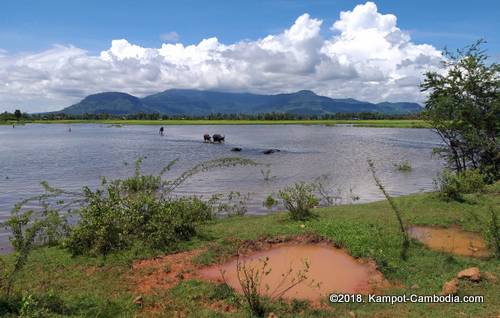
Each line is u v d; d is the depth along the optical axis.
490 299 7.38
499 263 9.05
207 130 90.94
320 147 46.22
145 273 8.84
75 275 8.77
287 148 44.72
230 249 10.09
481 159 19.14
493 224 10.02
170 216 11.00
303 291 7.96
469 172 16.61
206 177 24.53
